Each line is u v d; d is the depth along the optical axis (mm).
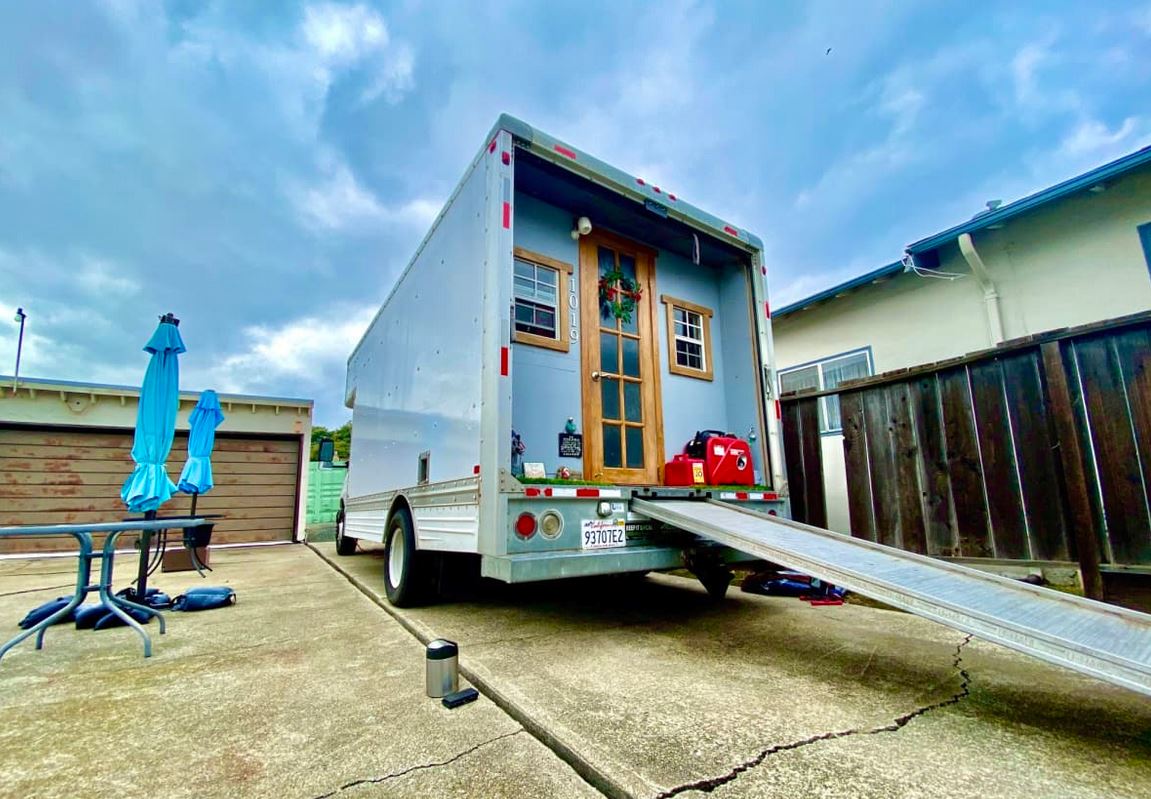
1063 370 3068
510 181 2891
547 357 3701
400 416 4516
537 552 2594
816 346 7367
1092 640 1596
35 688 2213
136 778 1475
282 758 1591
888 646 2746
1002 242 5566
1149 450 2746
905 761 1524
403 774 1494
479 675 2283
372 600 4227
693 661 2492
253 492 10430
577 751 1569
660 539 3084
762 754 1562
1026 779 1427
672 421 4254
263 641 2969
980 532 3441
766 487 4000
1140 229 4684
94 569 6816
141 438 4008
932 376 3773
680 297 4555
